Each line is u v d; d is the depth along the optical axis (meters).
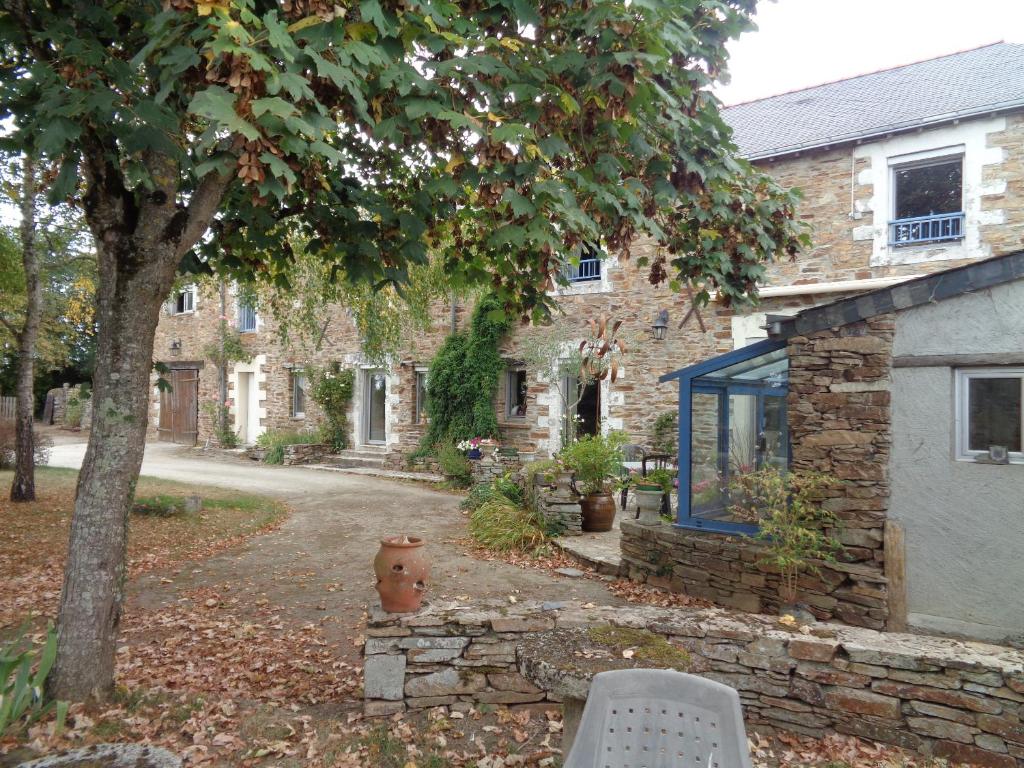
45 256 10.67
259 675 4.36
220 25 2.65
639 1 3.38
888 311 4.66
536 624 3.86
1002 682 3.19
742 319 10.44
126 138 3.24
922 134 8.98
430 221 5.39
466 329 13.95
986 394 4.37
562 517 7.84
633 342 11.36
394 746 3.44
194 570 6.91
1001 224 8.48
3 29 3.64
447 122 3.81
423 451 14.19
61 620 3.67
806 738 3.51
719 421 5.91
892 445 4.66
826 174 9.72
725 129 4.60
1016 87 8.84
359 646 4.90
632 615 3.96
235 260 5.68
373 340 10.41
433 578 6.50
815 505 4.95
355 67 3.16
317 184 4.79
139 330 3.79
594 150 4.36
